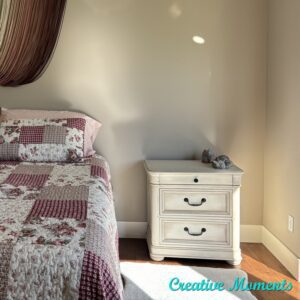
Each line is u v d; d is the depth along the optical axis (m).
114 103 2.59
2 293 0.91
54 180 1.68
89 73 2.58
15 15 2.52
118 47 2.56
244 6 2.50
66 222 1.15
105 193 1.61
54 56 2.58
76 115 2.42
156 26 2.54
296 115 2.03
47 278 0.92
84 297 0.91
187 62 2.55
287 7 2.14
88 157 2.30
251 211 2.60
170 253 2.20
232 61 2.53
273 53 2.39
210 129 2.58
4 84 2.58
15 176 1.74
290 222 2.11
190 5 2.52
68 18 2.56
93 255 0.97
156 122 2.59
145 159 2.60
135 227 2.63
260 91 2.54
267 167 2.51
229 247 2.16
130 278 1.96
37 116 2.40
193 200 2.17
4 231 1.06
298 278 1.96
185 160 2.55
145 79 2.57
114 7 2.54
